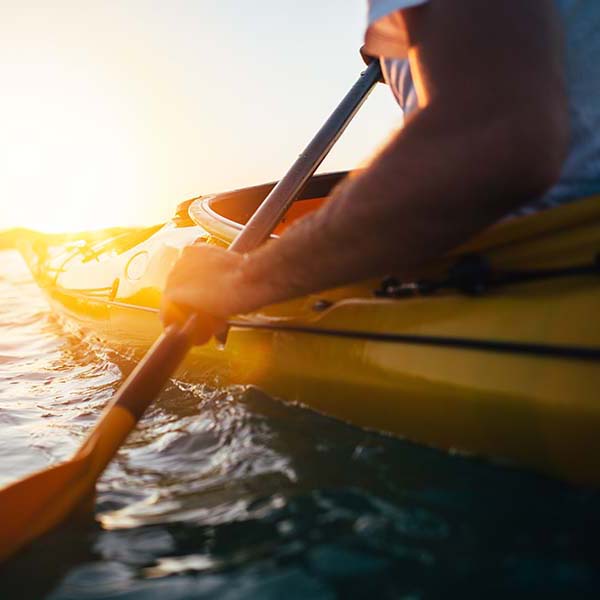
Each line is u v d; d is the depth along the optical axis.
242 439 1.22
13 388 1.98
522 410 0.86
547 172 0.66
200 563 0.80
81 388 1.92
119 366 2.12
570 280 0.86
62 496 0.95
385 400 1.08
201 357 1.68
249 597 0.72
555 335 0.84
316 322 1.27
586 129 0.83
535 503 0.82
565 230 0.86
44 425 1.55
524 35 0.66
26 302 4.58
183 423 1.40
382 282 1.15
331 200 0.81
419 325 1.03
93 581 0.78
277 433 1.20
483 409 0.91
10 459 1.32
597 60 0.81
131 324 2.16
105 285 2.64
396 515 0.85
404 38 0.85
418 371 1.02
